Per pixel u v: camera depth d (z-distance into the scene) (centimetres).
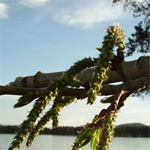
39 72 241
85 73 231
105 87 133
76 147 115
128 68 213
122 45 113
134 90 135
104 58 103
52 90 109
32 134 112
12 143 96
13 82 247
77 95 122
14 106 128
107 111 114
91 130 116
